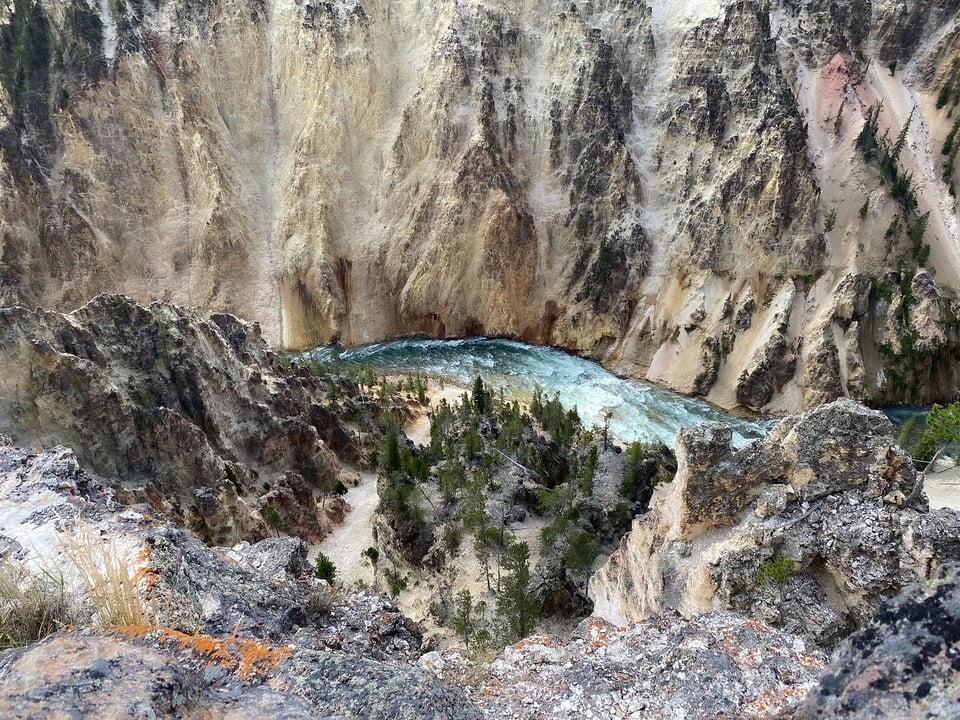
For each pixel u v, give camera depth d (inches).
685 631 505.7
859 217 3043.8
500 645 1220.5
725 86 3405.5
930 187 3245.6
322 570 1625.2
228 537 1630.2
